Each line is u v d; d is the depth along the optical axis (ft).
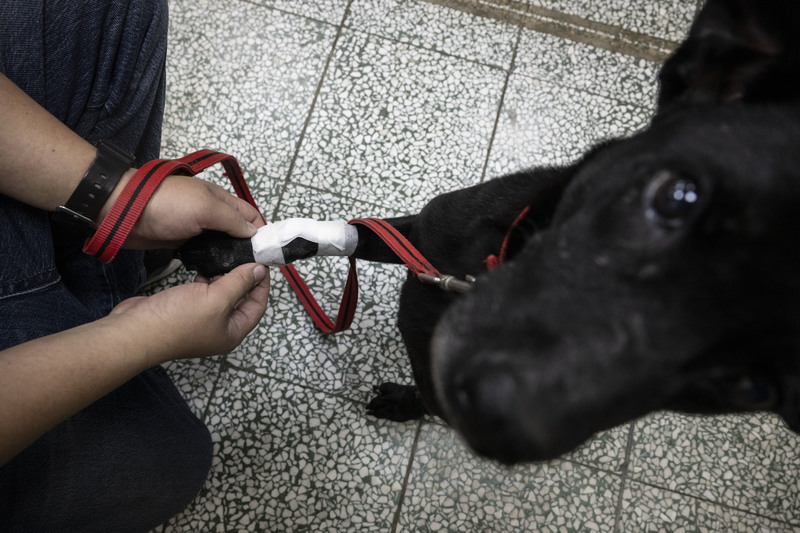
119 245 3.93
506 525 5.95
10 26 3.87
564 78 7.43
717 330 2.95
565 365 2.90
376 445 6.09
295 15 7.38
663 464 6.18
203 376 6.15
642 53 7.61
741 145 2.96
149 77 4.76
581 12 7.70
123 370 3.44
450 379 3.18
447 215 4.70
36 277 3.95
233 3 7.34
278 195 6.72
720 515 6.08
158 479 4.68
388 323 6.46
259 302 4.58
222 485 5.88
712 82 3.42
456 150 7.05
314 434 6.08
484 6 7.61
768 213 2.77
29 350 3.17
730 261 2.82
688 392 3.42
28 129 3.66
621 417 3.24
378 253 5.20
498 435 2.86
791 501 6.15
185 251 4.56
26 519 3.89
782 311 2.81
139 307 3.71
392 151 6.98
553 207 3.92
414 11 7.52
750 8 3.12
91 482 4.15
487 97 7.27
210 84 7.04
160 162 4.07
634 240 3.09
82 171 3.84
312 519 5.86
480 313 3.23
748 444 6.29
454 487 6.02
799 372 2.91
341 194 6.78
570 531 5.98
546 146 7.16
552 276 3.16
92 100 4.49
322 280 6.53
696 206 2.92
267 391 6.17
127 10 4.32
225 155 4.80
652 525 6.03
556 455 3.13
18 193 3.78
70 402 3.17
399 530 5.88
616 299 3.02
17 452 3.00
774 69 3.17
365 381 6.27
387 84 7.22
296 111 7.04
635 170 3.25
